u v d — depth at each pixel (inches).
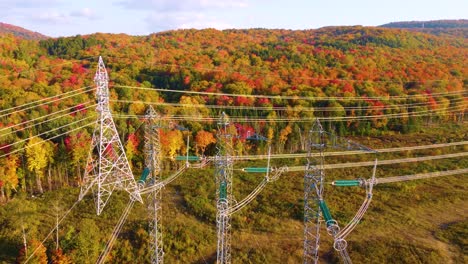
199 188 2512.3
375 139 3595.0
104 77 1406.3
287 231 1959.9
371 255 1696.6
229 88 3681.1
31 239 1760.6
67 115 2898.6
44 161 2529.5
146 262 1706.4
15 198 2321.6
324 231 1951.3
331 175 2731.3
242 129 3174.2
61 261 1595.7
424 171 2755.9
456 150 3230.8
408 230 1941.4
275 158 3208.7
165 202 2341.3
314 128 1407.5
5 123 2728.8
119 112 3235.7
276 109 3499.0
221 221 1473.9
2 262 1676.9
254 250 1769.2
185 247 1814.7
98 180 1486.2
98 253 1734.7
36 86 3282.5
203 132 3048.7
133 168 2970.0
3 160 2423.7
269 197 2362.2
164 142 2837.1
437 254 1694.1
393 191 2423.7
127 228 1975.9
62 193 2488.9
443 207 2212.1
